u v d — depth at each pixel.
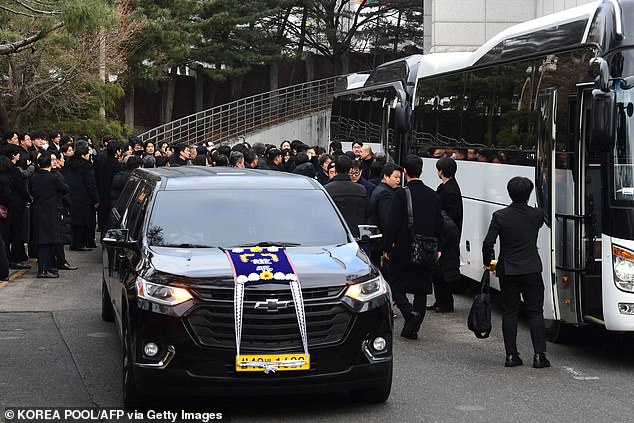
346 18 48.03
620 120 9.77
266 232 8.66
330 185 12.14
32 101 30.00
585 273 10.14
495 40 13.47
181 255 8.11
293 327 7.57
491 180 13.20
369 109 23.84
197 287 7.57
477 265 13.75
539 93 11.31
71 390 8.75
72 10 15.82
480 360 10.24
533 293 9.88
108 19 16.44
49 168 15.82
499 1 33.66
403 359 10.27
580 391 8.88
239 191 9.15
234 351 7.49
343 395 8.65
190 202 8.93
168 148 21.69
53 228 15.77
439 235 11.12
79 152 19.08
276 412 8.06
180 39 38.44
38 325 11.95
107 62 32.28
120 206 11.42
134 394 7.98
